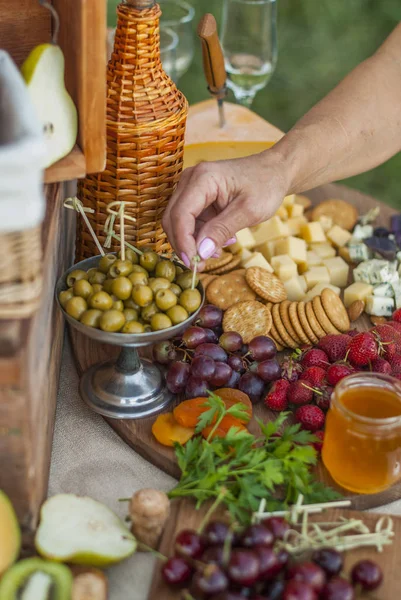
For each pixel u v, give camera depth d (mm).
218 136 1690
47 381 1089
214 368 1213
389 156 1575
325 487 1087
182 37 2082
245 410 1182
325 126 1450
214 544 906
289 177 1362
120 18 1227
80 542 943
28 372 873
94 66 1049
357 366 1281
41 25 1179
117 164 1288
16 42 1182
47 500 1001
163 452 1135
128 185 1318
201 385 1203
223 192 1282
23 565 903
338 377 1215
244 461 1050
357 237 1681
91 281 1173
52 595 874
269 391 1248
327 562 911
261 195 1293
